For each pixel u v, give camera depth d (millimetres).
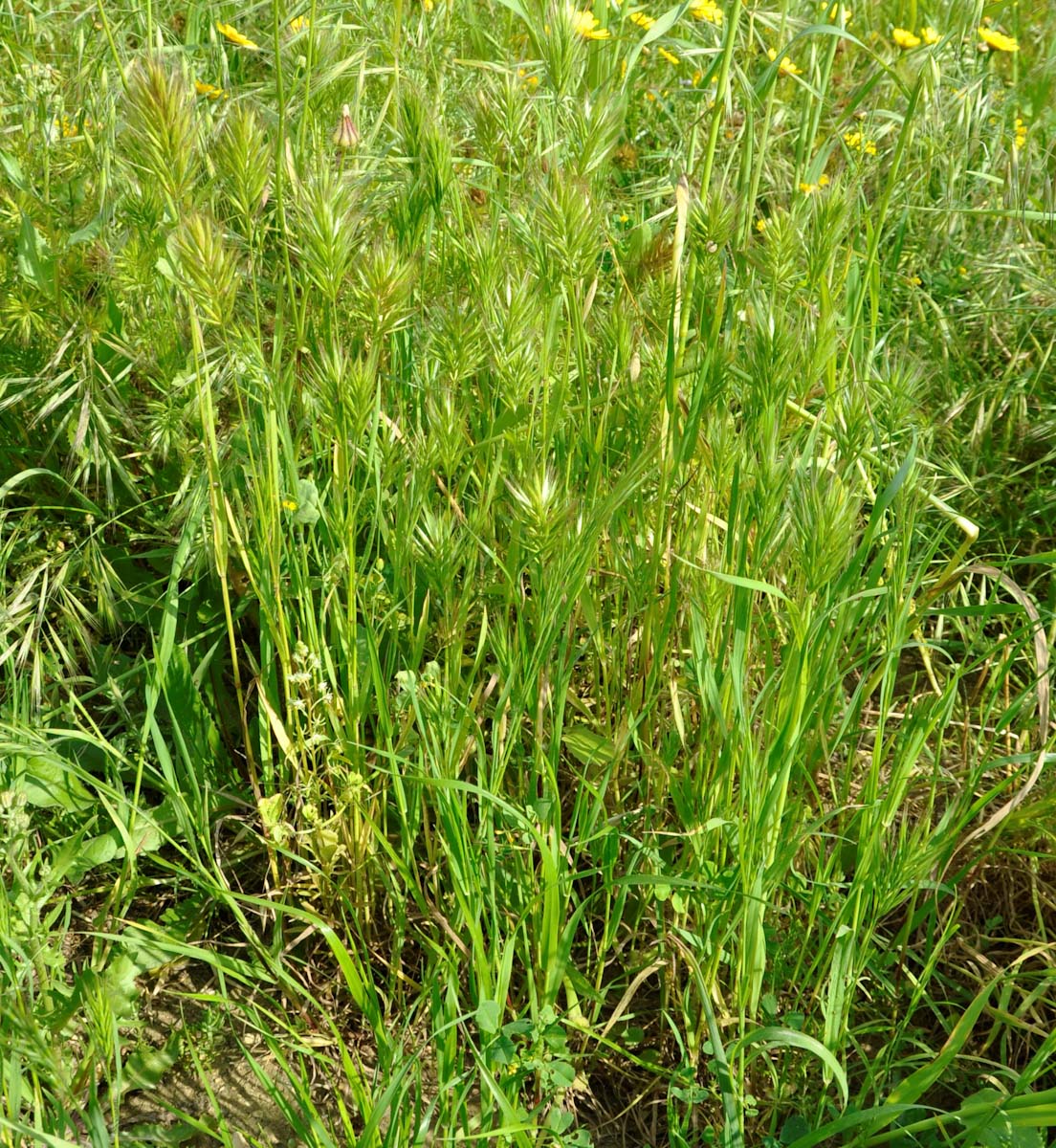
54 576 2617
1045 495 3086
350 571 2047
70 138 2898
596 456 2125
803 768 2188
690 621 2197
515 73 2422
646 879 1909
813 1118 2014
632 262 2254
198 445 2566
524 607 2301
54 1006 1991
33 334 2770
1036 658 2334
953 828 2188
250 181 1917
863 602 2260
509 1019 2123
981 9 2850
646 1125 2111
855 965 2092
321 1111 2096
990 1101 1807
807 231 2604
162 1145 2033
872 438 2395
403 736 2152
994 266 3494
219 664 2607
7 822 2061
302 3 2977
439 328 2059
